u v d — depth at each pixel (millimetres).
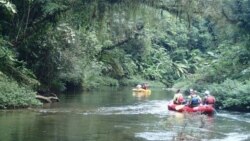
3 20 23859
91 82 39250
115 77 49844
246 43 28875
